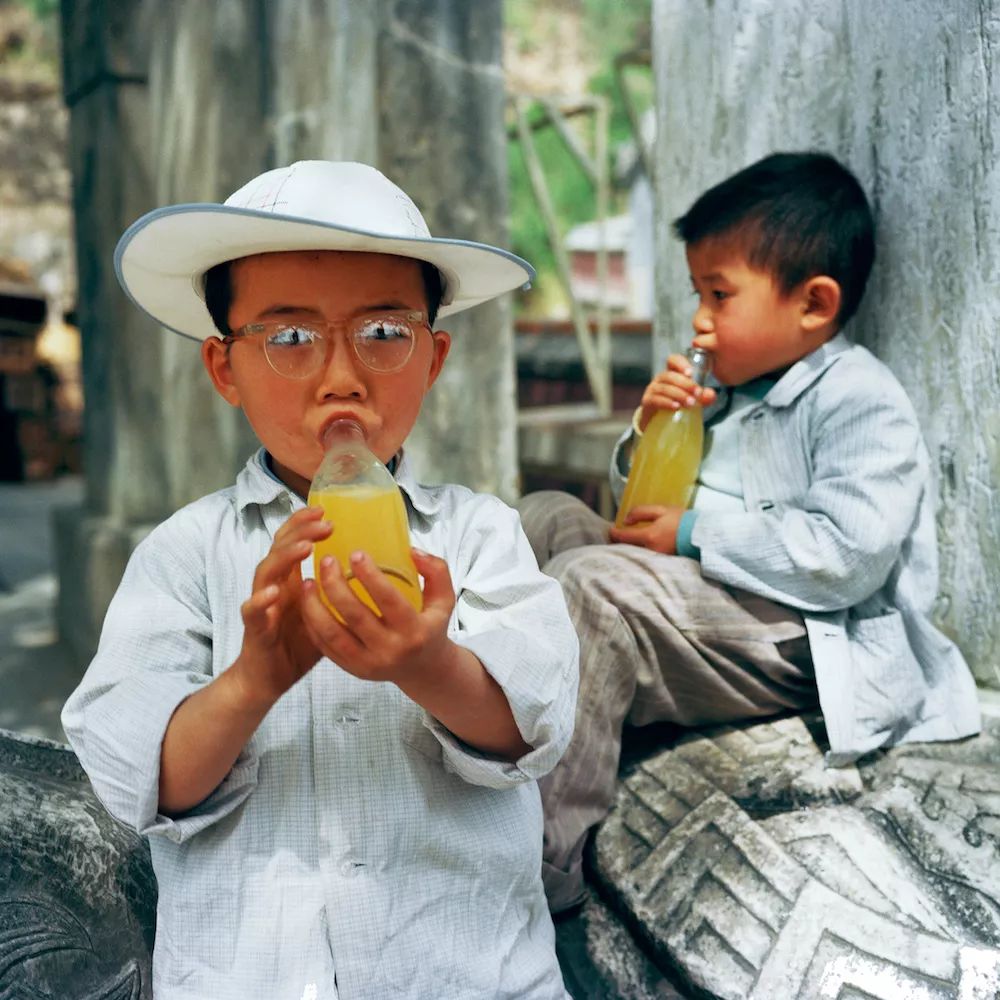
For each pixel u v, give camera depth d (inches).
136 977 52.4
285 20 126.5
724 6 85.2
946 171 72.8
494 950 48.5
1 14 443.8
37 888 52.0
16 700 129.1
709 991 56.1
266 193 50.1
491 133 130.4
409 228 50.1
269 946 46.2
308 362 47.5
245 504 52.3
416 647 40.9
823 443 70.5
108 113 136.6
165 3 131.6
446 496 55.5
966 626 76.1
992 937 57.2
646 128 363.9
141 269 51.4
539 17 513.3
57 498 293.0
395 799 48.2
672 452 73.6
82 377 149.3
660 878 61.8
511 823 50.4
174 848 48.1
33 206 402.6
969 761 68.5
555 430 149.6
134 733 45.1
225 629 50.3
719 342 72.6
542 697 46.7
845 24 77.5
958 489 75.4
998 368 71.8
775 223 70.1
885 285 77.6
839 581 67.2
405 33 125.0
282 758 48.4
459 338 130.3
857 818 64.2
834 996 54.6
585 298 477.1
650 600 66.8
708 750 69.1
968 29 70.3
